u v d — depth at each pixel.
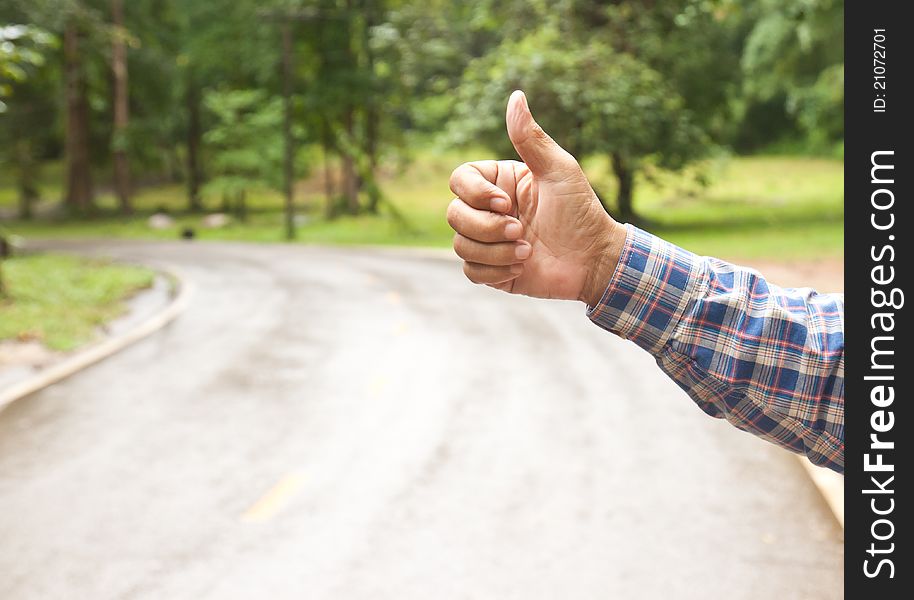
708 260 1.17
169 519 4.85
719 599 3.81
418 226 38.44
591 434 6.37
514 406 7.26
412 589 3.97
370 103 40.72
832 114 39.09
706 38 30.48
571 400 7.43
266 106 45.53
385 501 5.07
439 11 39.88
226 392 7.91
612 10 28.59
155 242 34.16
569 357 9.39
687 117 28.77
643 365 8.88
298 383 8.25
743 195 41.72
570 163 1.12
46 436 6.57
